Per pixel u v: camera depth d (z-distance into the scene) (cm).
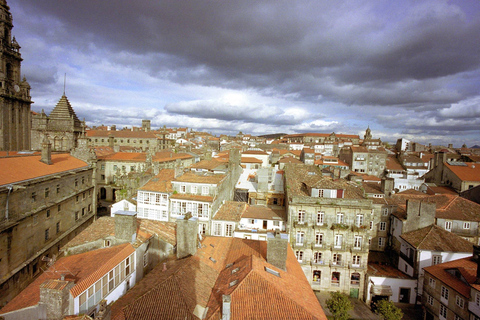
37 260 4044
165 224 3688
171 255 3266
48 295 1928
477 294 3039
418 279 4169
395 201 5422
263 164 9450
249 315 2127
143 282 2608
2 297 3300
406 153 13262
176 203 4759
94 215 6331
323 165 10412
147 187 5034
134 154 9862
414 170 10950
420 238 4347
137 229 3244
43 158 4853
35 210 4016
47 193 4422
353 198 4422
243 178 7169
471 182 7144
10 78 7075
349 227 4381
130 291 2475
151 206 4941
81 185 5728
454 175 7500
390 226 5156
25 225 3803
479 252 3189
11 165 4072
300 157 11594
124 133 16388
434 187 7569
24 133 7362
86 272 2355
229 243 3828
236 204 5159
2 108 6594
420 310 4122
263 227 4712
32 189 4000
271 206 5747
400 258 4681
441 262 4128
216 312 2159
